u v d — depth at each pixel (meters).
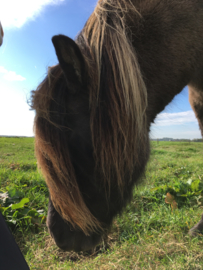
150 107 0.57
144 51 0.56
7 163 2.13
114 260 0.67
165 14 0.59
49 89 0.46
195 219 0.91
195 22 0.63
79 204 0.48
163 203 1.14
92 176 0.49
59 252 0.78
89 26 0.53
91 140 0.47
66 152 0.46
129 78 0.47
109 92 0.46
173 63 0.60
